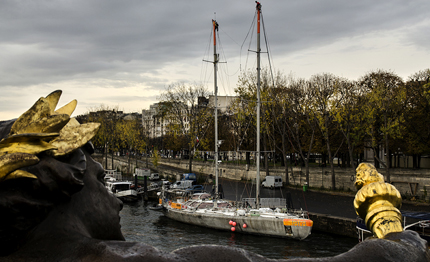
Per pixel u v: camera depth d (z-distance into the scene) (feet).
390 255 4.28
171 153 351.87
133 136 268.62
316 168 163.12
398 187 124.98
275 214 94.32
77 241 4.34
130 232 99.60
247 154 204.85
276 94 161.99
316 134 168.45
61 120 4.65
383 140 140.67
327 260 4.25
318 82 151.43
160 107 223.51
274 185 162.91
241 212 95.55
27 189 4.42
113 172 211.00
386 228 5.50
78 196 4.99
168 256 4.02
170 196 132.98
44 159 4.61
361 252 4.37
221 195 122.01
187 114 212.43
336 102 140.05
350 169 147.02
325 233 93.91
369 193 5.78
